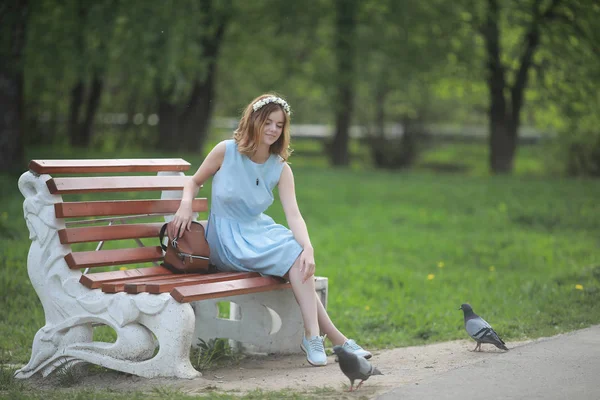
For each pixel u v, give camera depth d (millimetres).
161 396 5438
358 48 30375
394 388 5395
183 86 21875
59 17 21203
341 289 10789
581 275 11078
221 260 6812
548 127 41656
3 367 6820
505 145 32000
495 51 31328
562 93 31000
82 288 6301
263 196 6781
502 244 15000
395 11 29406
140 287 6008
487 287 11039
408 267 12789
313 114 55094
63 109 38562
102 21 20203
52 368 6438
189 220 6699
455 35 30562
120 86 34969
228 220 6809
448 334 8117
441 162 46531
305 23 30891
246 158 6723
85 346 6273
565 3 28578
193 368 6066
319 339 6512
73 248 12023
